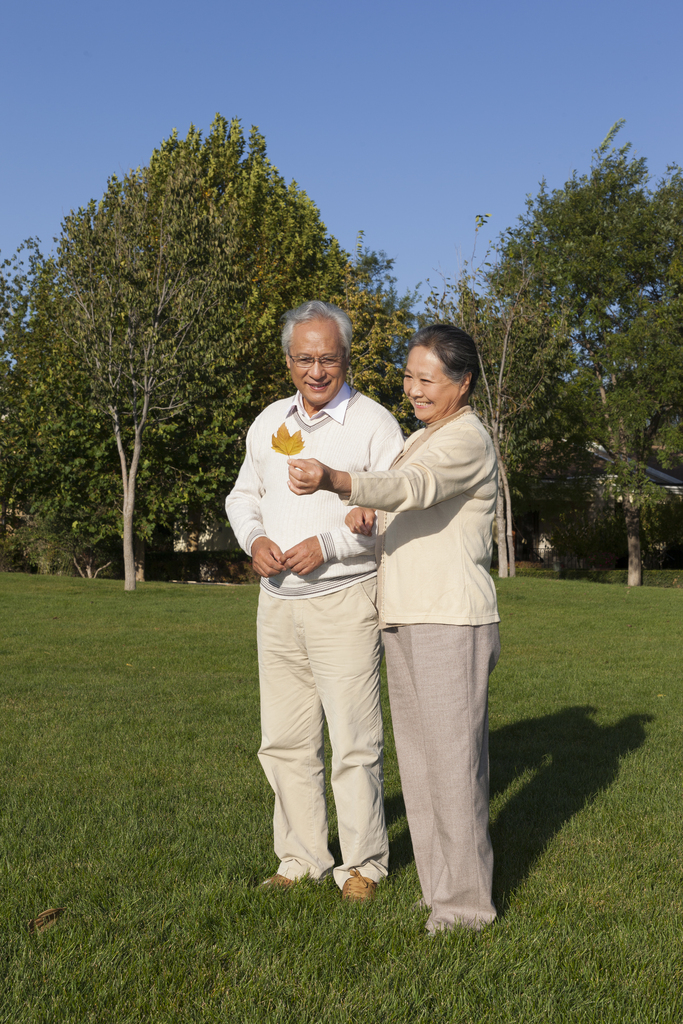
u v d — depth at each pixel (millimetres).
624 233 25172
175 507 23203
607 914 2822
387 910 2795
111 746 5211
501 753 5156
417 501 2400
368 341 29859
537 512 33812
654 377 24047
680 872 3195
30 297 24719
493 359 22641
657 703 6766
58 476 23000
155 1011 2203
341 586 2957
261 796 4160
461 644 2605
